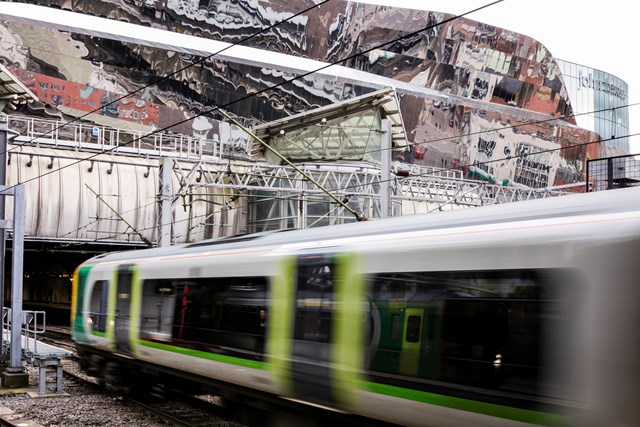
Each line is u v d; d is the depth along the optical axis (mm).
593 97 102000
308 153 32969
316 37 68125
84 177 32875
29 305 61312
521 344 6664
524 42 80750
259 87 62656
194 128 59938
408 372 7789
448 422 7340
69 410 12969
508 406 6695
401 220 8555
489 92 79062
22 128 49750
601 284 6082
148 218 34188
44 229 31828
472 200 34375
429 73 74125
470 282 7281
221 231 35281
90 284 15836
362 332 8484
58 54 52906
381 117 28141
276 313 9945
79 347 16297
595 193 6637
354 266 8727
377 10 71000
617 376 5840
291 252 9883
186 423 11711
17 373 15258
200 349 11555
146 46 56844
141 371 14219
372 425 8508
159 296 13000
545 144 82750
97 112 55000
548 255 6570
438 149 72438
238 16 63500
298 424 9805
